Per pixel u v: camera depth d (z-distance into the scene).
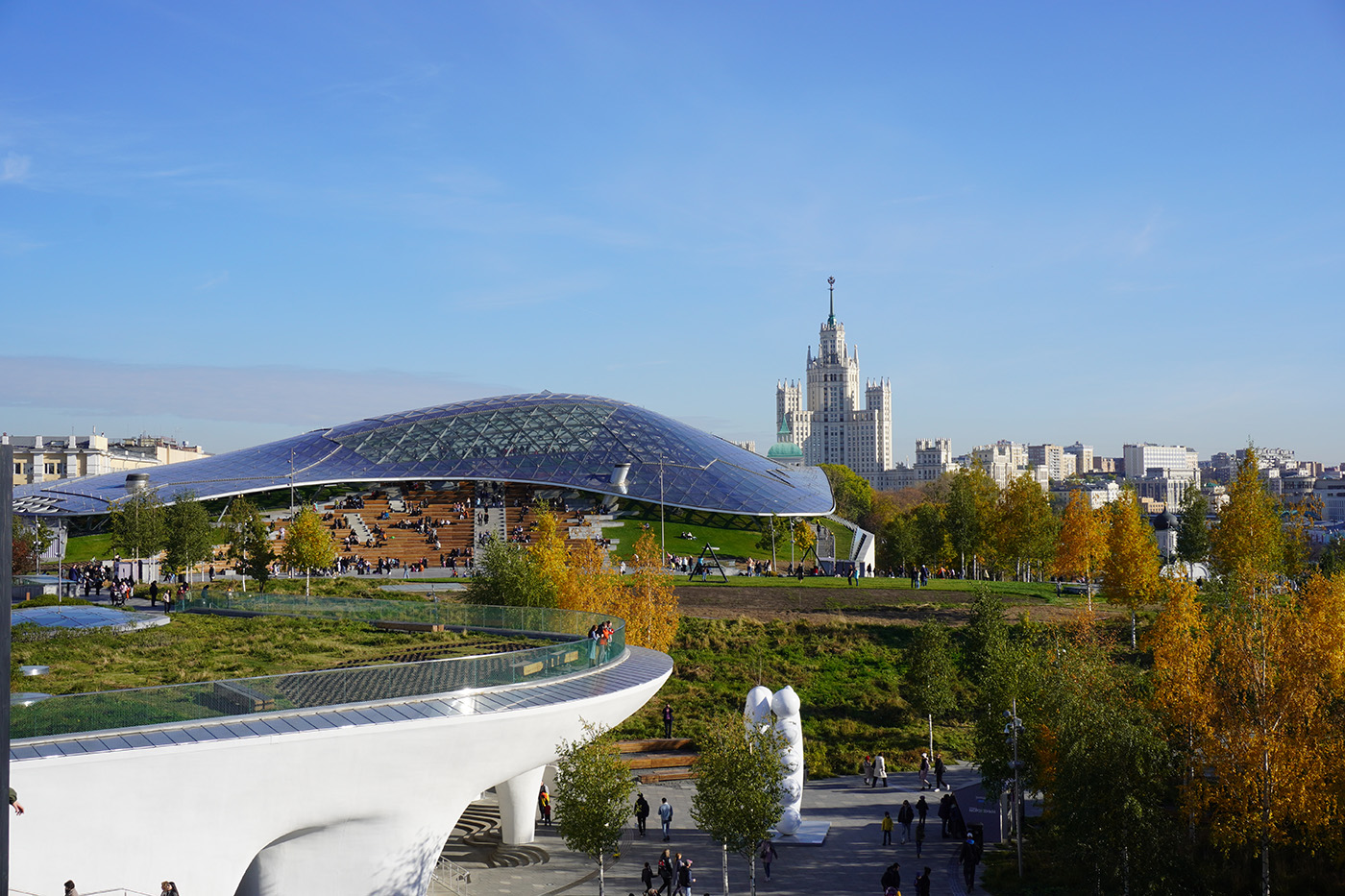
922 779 46.19
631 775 46.72
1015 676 40.91
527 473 110.25
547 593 56.03
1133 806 28.81
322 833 26.88
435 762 27.17
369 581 78.00
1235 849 35.28
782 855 37.06
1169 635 44.06
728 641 62.75
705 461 114.50
